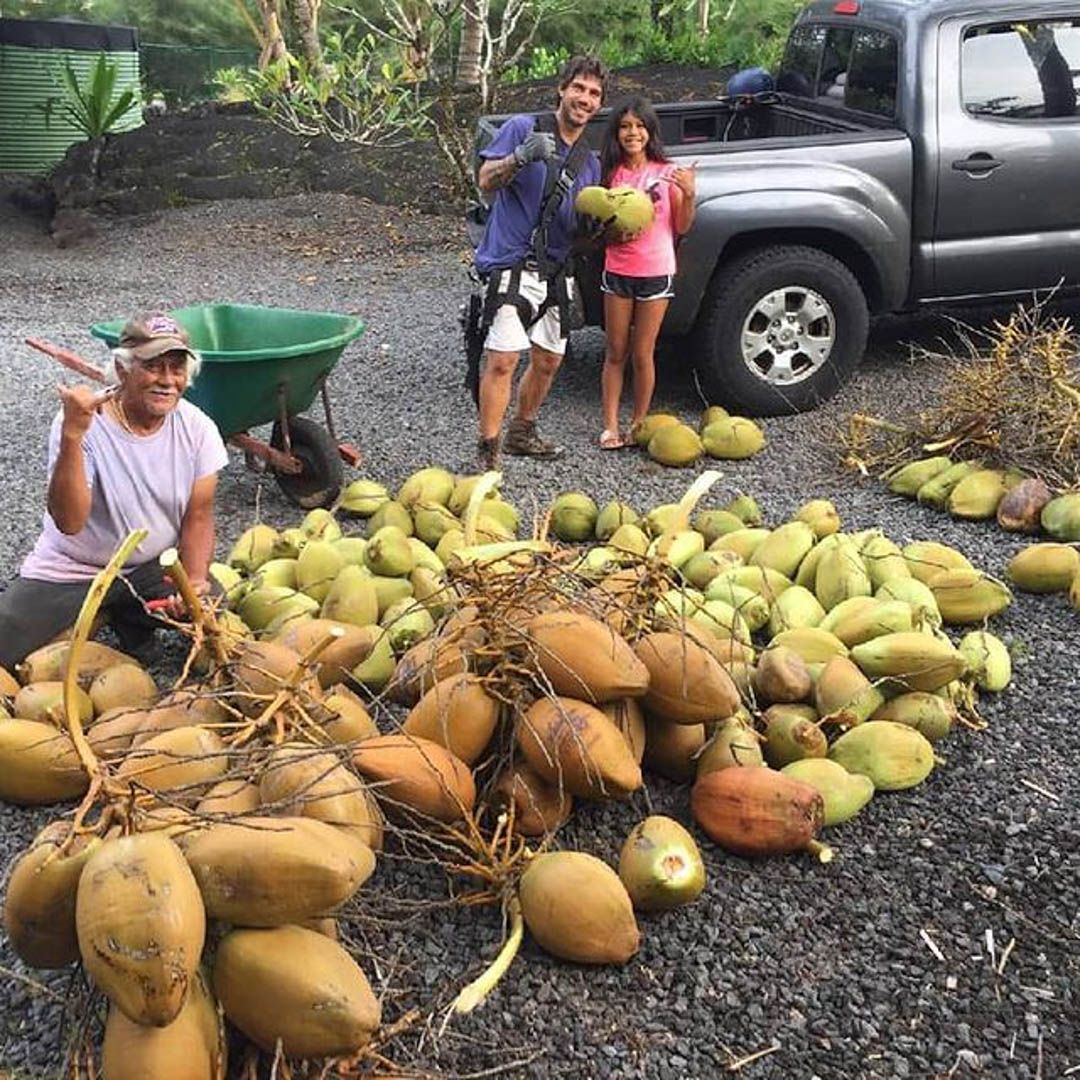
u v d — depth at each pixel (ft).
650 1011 10.77
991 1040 10.54
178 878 8.10
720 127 32.53
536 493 22.57
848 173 25.76
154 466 15.24
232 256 44.73
